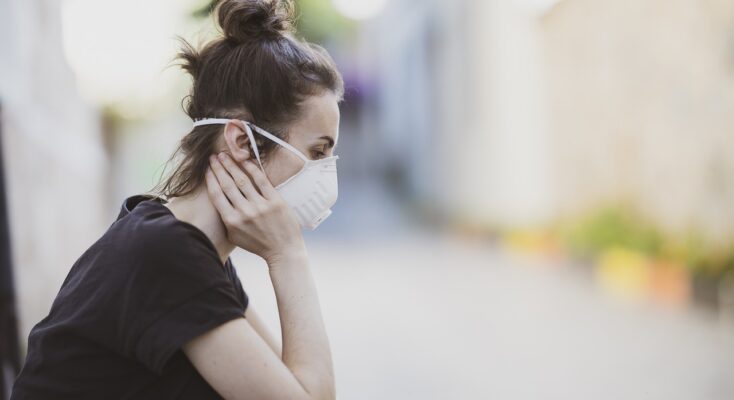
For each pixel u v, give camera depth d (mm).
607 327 7137
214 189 1468
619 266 9852
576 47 12648
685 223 9195
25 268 4137
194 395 1343
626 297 8797
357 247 15156
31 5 5195
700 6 8969
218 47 1519
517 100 15477
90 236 8297
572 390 5102
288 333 1426
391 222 21125
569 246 11797
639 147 10555
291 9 1547
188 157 1498
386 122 37594
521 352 6230
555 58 13609
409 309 8281
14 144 4059
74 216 6871
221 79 1493
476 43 18250
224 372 1300
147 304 1276
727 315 7469
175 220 1353
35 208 4648
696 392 4973
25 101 4586
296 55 1503
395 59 33562
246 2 1479
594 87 12039
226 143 1469
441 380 5379
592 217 11570
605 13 11516
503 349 6348
